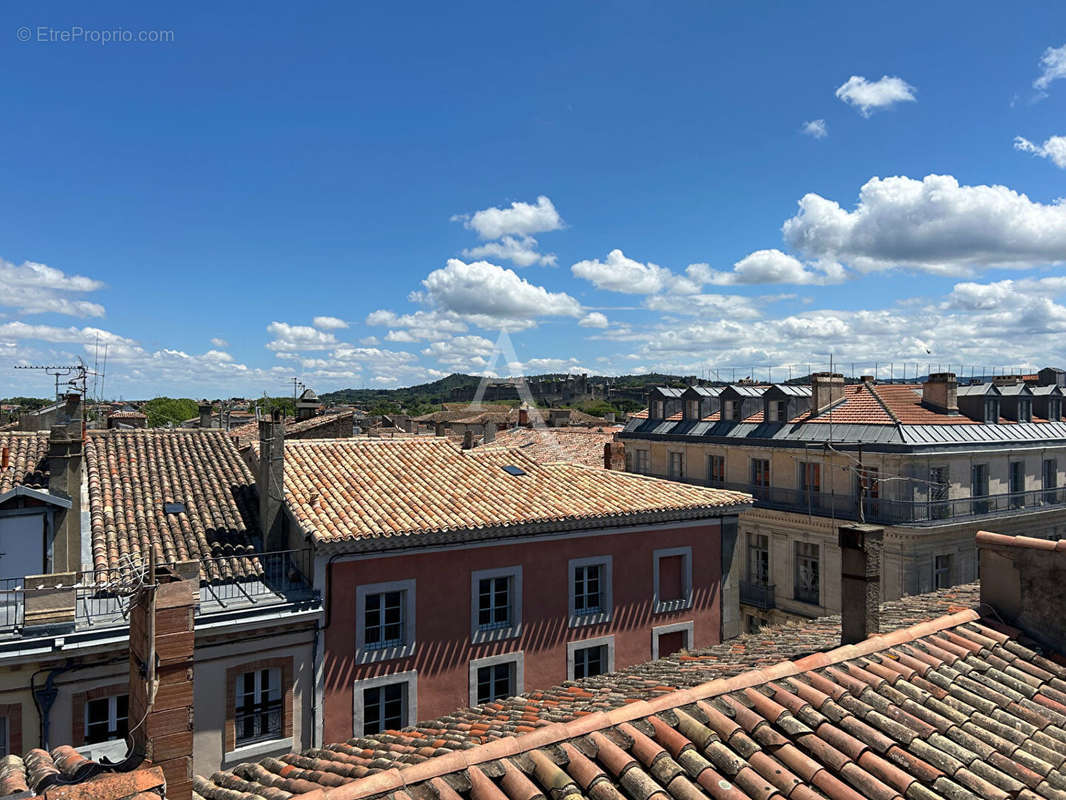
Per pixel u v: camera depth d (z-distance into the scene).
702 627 20.09
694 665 9.59
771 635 11.23
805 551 30.55
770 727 6.31
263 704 14.61
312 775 7.36
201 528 17.47
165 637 5.85
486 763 5.68
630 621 18.91
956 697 6.98
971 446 28.81
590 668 18.50
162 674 5.83
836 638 9.34
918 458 27.23
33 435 19.53
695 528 20.12
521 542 17.45
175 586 6.01
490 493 18.78
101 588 13.31
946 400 31.53
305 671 14.94
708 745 5.98
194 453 20.98
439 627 16.36
